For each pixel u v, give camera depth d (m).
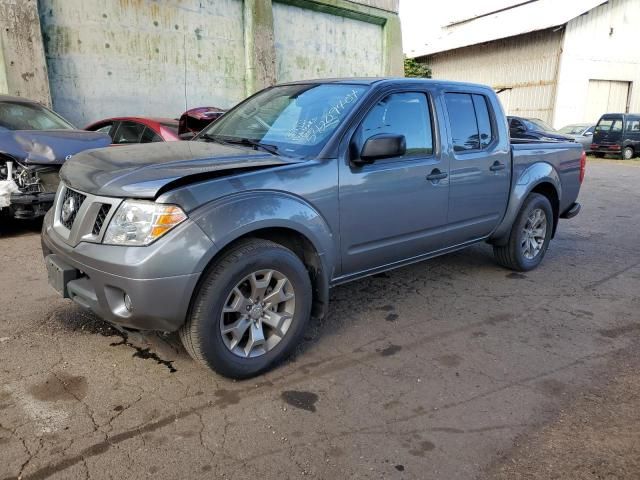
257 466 2.44
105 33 10.34
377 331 3.91
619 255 6.20
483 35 29.58
